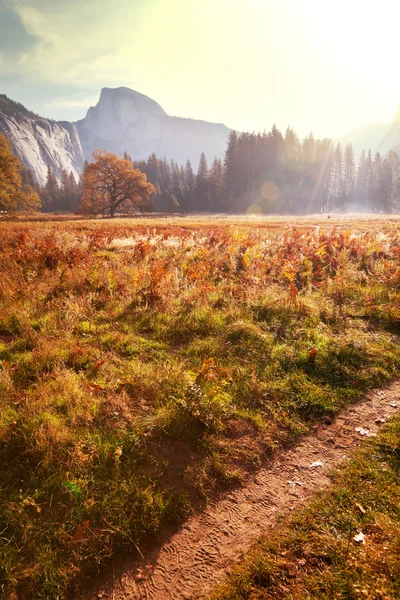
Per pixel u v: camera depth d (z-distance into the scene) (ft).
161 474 10.32
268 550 8.34
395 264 34.91
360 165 382.63
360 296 25.94
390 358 17.25
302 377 15.51
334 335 19.71
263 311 22.35
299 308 22.57
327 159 331.16
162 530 9.02
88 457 10.29
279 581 7.57
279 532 8.81
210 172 339.57
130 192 219.00
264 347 17.65
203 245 44.21
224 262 33.60
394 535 8.20
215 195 307.58
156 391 13.39
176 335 19.08
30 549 8.08
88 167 207.92
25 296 22.68
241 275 29.76
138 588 7.74
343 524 8.77
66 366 15.11
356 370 16.33
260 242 46.24
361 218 206.18
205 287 24.97
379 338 19.58
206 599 7.41
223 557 8.35
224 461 11.15
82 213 213.05
